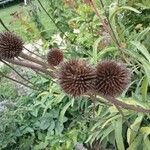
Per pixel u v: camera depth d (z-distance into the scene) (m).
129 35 0.58
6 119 0.70
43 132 0.69
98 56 0.49
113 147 0.58
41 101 0.67
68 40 0.70
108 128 0.49
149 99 0.49
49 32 0.77
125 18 0.63
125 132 0.52
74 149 0.59
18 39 0.35
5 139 0.68
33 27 0.77
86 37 0.63
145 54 0.44
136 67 0.51
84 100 0.60
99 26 0.62
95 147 0.56
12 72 0.90
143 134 0.46
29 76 0.82
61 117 0.50
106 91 0.30
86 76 0.28
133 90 0.52
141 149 0.46
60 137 0.62
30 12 0.81
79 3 0.66
